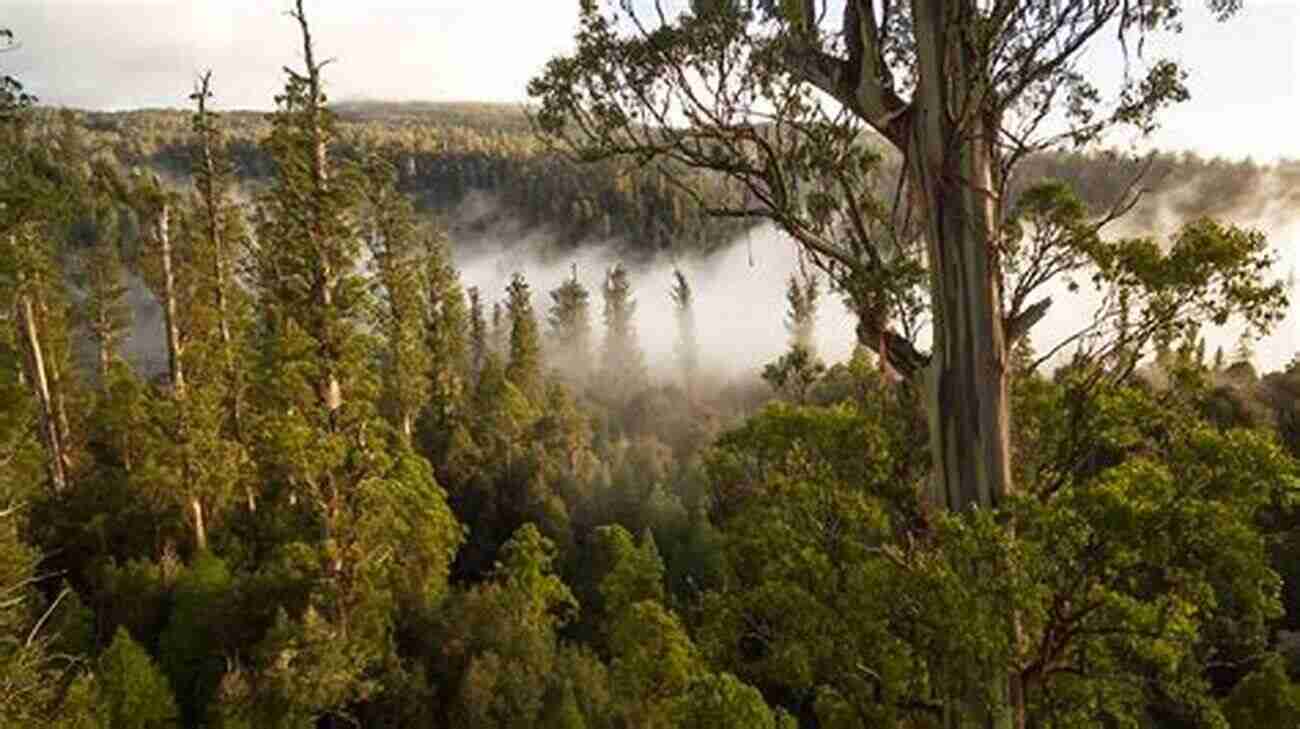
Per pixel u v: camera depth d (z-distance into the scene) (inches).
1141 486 285.9
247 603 1084.5
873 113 321.1
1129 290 320.8
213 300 1460.4
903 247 340.5
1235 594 294.0
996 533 271.0
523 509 1930.4
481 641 1167.0
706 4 331.9
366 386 1034.7
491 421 2193.7
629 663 938.1
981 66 299.4
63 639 1049.5
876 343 334.6
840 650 311.7
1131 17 296.2
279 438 947.3
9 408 700.0
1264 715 805.9
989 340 310.7
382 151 1599.4
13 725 611.2
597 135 352.2
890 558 321.7
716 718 333.4
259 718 903.1
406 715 1033.5
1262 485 283.0
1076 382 343.0
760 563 364.8
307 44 940.0
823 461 365.7
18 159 608.1
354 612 1011.3
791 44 331.3
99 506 1366.9
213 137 1359.5
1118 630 286.0
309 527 1226.6
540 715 1055.6
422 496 1256.2
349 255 991.0
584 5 342.3
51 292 1494.8
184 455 1289.4
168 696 970.7
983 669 283.3
